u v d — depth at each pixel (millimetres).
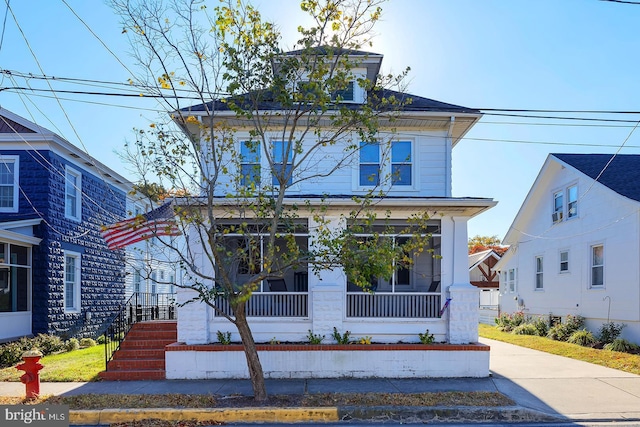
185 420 7633
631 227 15016
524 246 22719
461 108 12258
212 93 8719
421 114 11953
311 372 10258
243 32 8156
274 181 12375
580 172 17766
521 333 19859
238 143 12391
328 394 8617
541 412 7828
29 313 14328
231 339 10820
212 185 8312
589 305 17250
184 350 10258
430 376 10297
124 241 10203
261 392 8297
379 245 8359
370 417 7738
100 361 12125
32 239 14188
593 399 8609
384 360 10320
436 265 12391
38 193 14711
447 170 12617
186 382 9891
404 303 11102
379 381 9906
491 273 36844
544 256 20719
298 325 10820
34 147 14812
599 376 10492
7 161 14812
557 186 19750
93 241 17734
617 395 8875
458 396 8523
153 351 10953
